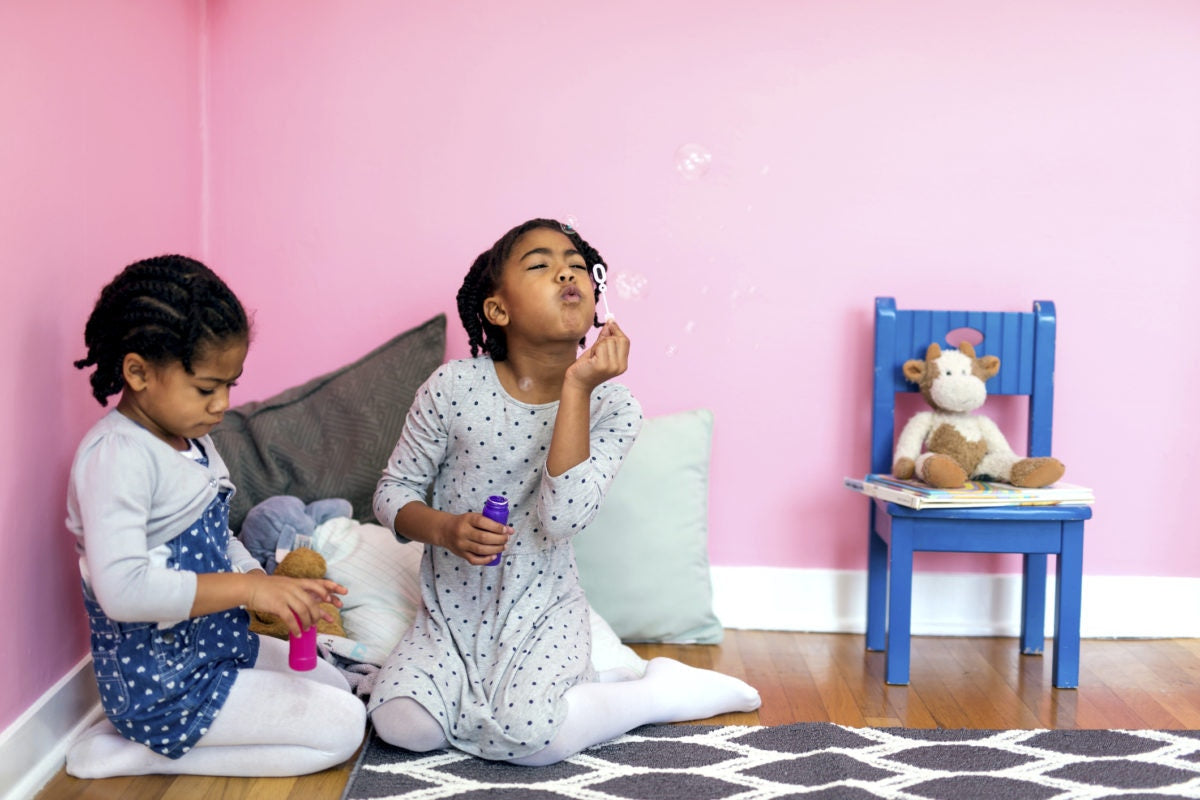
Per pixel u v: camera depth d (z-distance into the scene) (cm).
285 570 173
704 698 167
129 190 177
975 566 220
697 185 217
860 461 220
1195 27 212
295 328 219
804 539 221
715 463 221
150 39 187
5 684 136
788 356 219
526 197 218
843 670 195
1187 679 191
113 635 137
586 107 216
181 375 133
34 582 145
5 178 135
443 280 219
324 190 218
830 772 144
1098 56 213
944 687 186
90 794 138
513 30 215
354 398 205
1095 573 220
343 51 216
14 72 137
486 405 160
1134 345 217
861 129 216
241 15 215
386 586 183
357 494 200
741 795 136
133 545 129
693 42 215
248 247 218
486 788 138
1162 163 214
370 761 148
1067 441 218
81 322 159
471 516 149
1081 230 215
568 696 150
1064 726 167
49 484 149
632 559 205
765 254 217
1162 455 218
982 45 214
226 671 143
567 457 147
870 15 214
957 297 217
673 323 218
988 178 215
